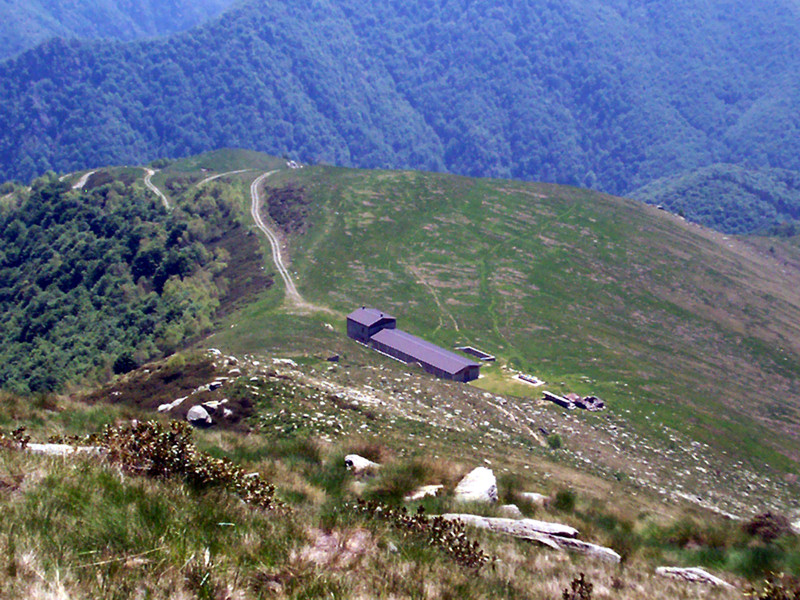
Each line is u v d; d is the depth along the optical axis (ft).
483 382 286.05
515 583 33.91
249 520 30.35
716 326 415.85
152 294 404.98
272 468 52.75
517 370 314.55
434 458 67.31
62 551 22.08
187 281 419.74
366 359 287.28
